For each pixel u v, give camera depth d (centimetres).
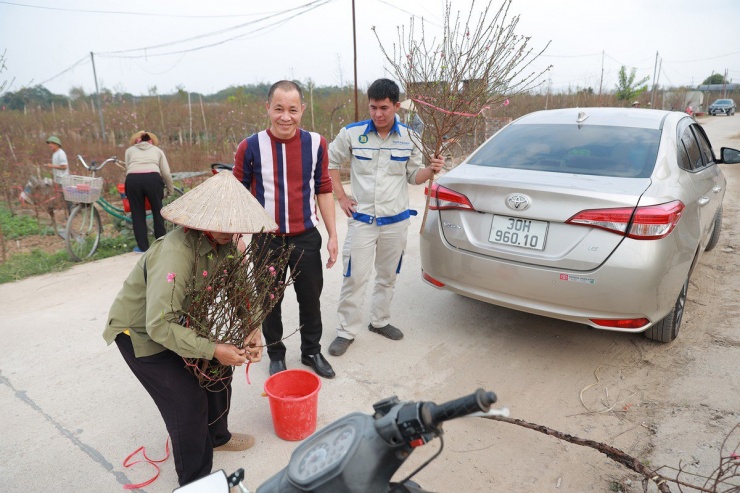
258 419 312
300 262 332
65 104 3044
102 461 276
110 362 375
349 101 1781
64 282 546
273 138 314
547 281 327
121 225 716
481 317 445
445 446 287
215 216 203
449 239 370
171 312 206
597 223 311
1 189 921
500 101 336
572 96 3378
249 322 224
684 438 287
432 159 343
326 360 362
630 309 317
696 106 4016
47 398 331
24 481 261
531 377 354
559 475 264
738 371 350
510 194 336
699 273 542
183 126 1820
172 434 234
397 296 490
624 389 338
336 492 114
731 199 920
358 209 366
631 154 368
